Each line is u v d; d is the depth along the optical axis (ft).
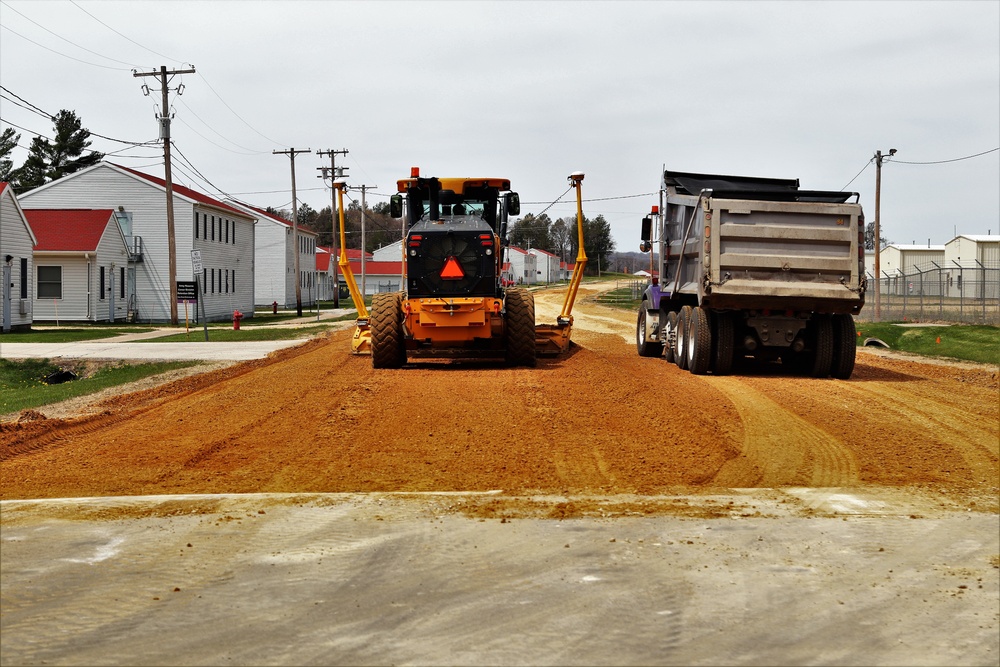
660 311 69.51
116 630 16.60
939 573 19.44
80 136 293.84
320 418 39.65
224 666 15.11
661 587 18.58
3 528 22.98
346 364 64.54
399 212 64.34
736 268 53.06
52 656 15.53
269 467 30.58
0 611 17.49
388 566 19.93
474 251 58.59
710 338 56.03
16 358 73.31
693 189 63.62
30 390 57.00
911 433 36.04
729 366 56.18
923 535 22.12
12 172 289.12
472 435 35.40
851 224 53.21
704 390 48.06
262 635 16.34
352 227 529.45
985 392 48.88
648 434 35.47
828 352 55.16
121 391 52.42
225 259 175.63
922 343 90.02
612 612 17.29
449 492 26.66
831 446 33.47
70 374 67.62
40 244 135.64
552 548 21.08
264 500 25.49
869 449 32.99
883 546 21.25
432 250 58.65
